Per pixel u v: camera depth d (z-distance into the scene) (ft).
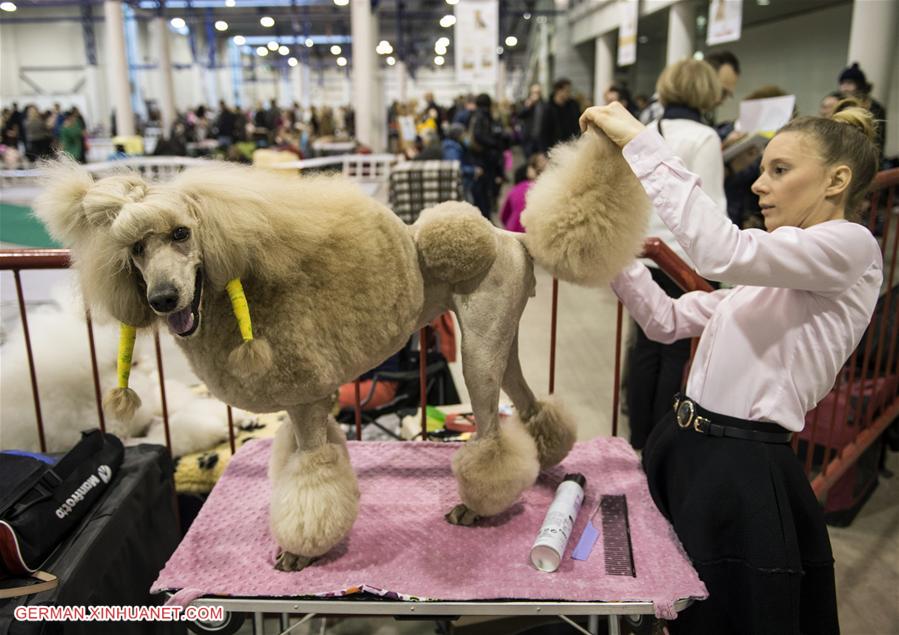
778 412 4.80
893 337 9.80
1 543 4.84
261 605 4.71
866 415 9.35
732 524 4.83
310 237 4.36
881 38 20.43
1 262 6.54
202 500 8.18
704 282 6.87
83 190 4.05
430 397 11.00
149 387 8.54
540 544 5.03
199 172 4.21
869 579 8.11
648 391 10.24
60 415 7.78
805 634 4.98
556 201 4.95
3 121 47.55
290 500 4.76
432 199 18.22
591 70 61.82
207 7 76.48
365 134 39.73
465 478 5.30
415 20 90.79
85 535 5.42
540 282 20.98
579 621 6.86
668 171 4.42
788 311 4.74
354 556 5.15
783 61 37.81
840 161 4.50
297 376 4.45
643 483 6.28
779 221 4.76
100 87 79.82
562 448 6.16
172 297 3.87
